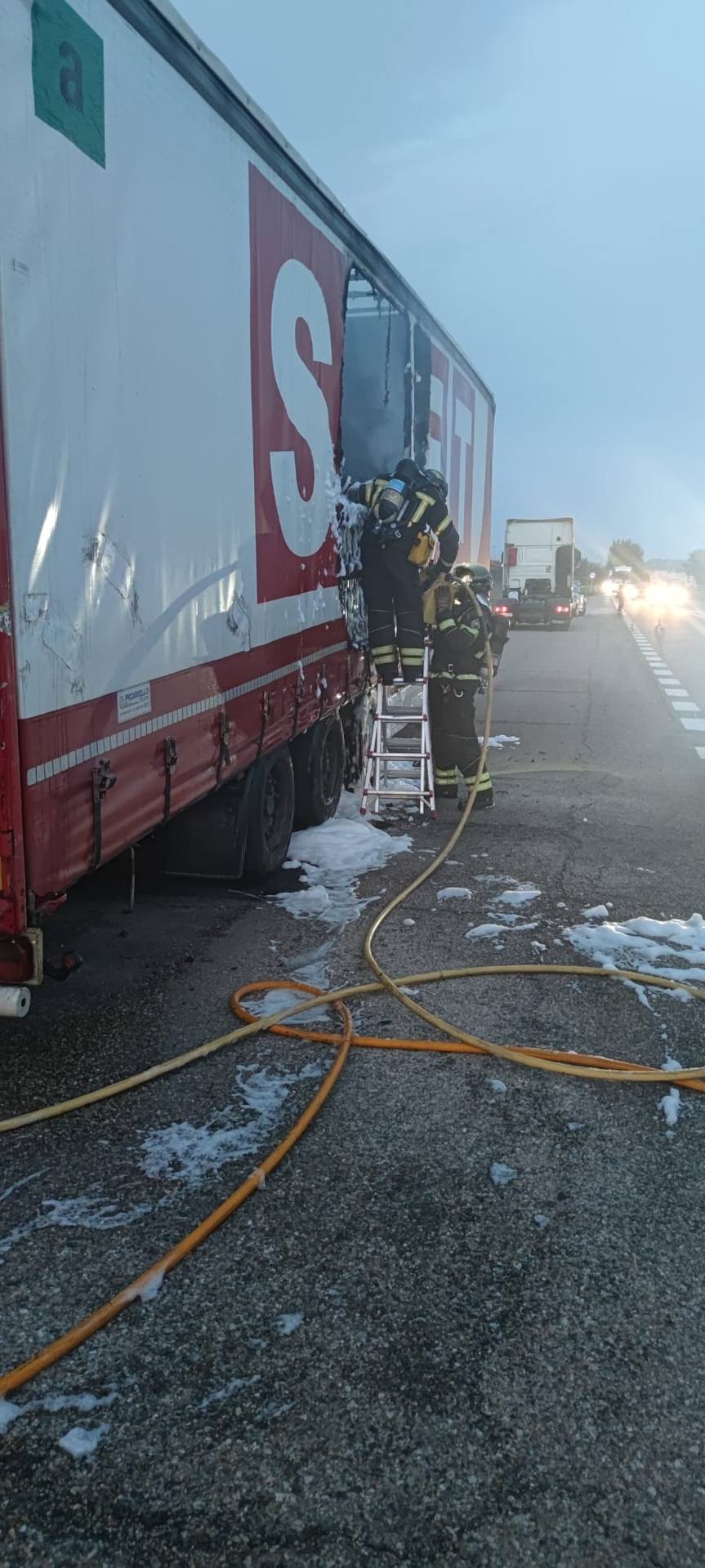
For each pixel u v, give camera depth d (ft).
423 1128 11.34
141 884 20.25
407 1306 8.56
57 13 10.14
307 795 23.18
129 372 12.04
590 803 27.63
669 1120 11.58
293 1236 9.42
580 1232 9.58
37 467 10.12
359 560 24.45
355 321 22.06
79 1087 12.12
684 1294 8.79
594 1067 12.75
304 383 18.97
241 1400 7.58
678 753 35.29
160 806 13.76
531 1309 8.55
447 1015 14.25
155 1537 6.51
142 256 12.23
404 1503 6.77
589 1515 6.71
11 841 10.25
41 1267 8.96
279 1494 6.81
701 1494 6.90
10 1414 7.43
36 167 9.87
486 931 17.49
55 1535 6.51
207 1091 12.05
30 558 10.09
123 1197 9.96
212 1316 8.43
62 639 10.82
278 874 21.06
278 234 17.11
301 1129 11.06
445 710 27.12
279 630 18.58
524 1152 10.91
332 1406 7.53
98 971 15.71
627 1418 7.48
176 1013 14.20
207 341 14.40
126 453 12.06
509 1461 7.09
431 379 29.63
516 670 64.95
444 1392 7.68
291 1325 8.33
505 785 30.07
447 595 26.27
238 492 15.97
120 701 12.32
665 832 24.53
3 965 10.77
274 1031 13.64
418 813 26.27
